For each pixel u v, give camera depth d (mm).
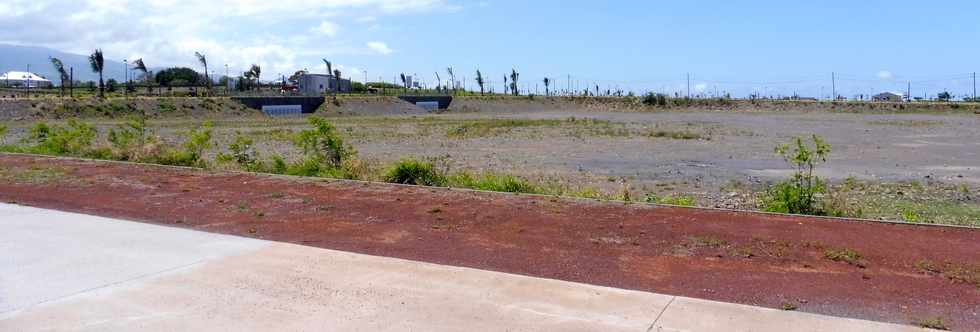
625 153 31469
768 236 8742
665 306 5988
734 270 7215
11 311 5898
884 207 15062
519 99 119250
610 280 6867
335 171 16328
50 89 101750
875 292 6402
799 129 53438
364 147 35531
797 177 12930
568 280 6875
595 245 8352
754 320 5613
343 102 93438
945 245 8250
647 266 7395
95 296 6324
